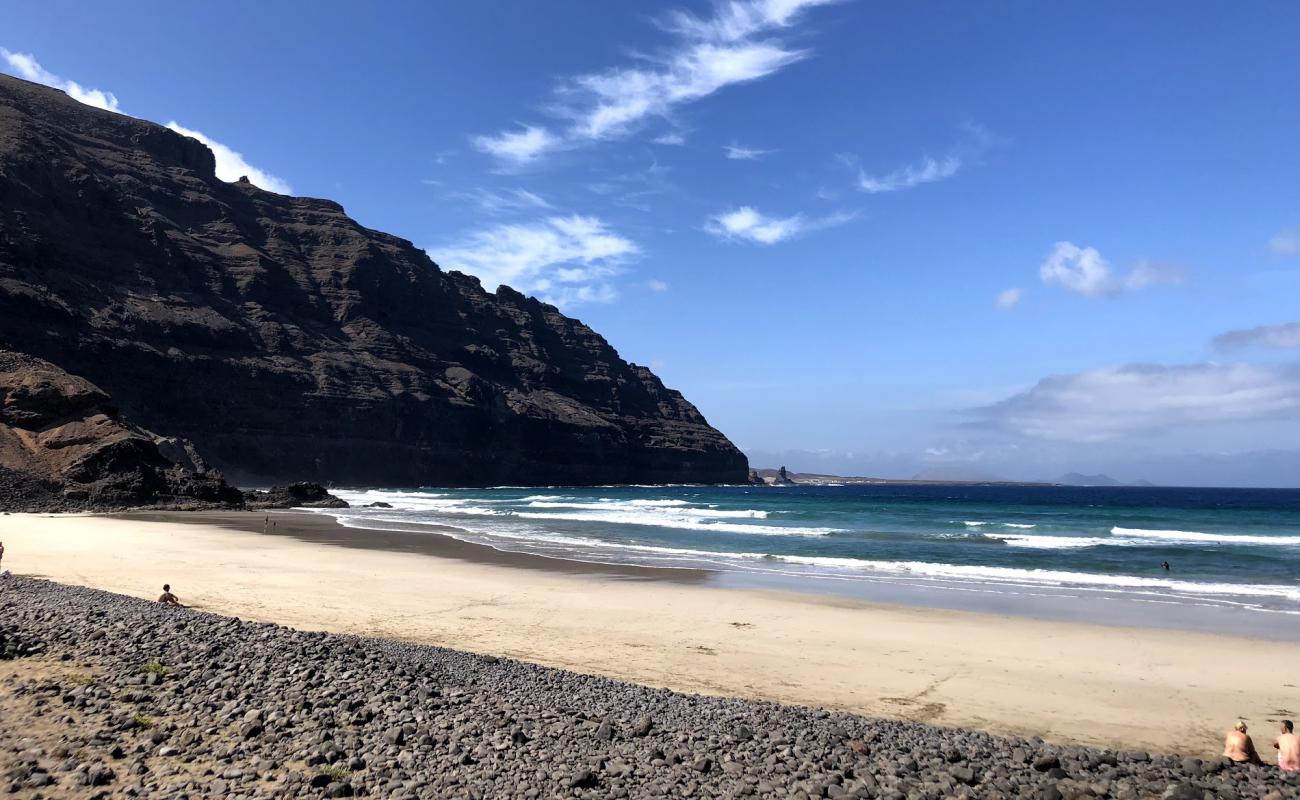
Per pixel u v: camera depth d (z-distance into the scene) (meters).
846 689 13.77
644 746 9.23
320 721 8.95
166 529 44.50
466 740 8.72
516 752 8.49
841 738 9.92
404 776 7.50
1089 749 10.19
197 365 123.69
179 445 82.69
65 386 65.62
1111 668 15.36
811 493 188.75
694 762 8.58
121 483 61.47
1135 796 8.02
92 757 7.47
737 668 15.09
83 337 108.06
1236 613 21.31
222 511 65.88
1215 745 11.04
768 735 9.97
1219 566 32.78
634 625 18.88
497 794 7.24
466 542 39.84
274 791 6.91
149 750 7.77
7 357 66.44
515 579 26.12
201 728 8.52
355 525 52.28
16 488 55.56
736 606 21.50
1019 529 54.69
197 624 13.68
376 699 10.00
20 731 8.03
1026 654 16.45
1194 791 8.04
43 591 17.91
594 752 8.79
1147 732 11.61
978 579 27.64
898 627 19.00
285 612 19.28
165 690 9.84
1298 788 8.51
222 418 125.56
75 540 35.56
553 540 41.69
